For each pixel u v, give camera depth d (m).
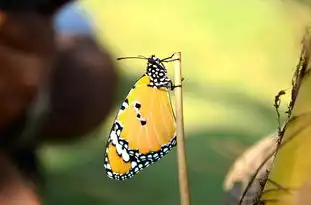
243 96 2.66
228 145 1.98
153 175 1.91
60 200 1.75
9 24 0.80
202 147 2.02
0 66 0.81
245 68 3.07
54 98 1.19
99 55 1.29
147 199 1.81
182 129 0.43
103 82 1.28
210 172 1.87
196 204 1.76
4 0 0.79
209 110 2.42
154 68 0.44
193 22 3.80
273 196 0.39
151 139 0.44
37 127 0.95
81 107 1.23
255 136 2.09
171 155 2.00
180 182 0.43
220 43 3.49
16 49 0.81
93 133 1.34
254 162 0.60
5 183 0.81
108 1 3.99
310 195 0.38
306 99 0.39
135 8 3.93
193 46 3.49
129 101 0.44
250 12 3.72
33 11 0.82
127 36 3.59
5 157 0.86
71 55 1.23
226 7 3.88
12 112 0.84
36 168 1.07
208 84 2.85
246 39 3.48
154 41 3.57
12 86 0.82
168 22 3.82
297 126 0.39
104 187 1.84
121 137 0.45
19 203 0.80
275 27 0.49
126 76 2.32
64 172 1.86
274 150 0.43
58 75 1.21
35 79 0.83
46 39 0.83
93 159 1.93
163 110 0.44
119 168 0.45
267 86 2.79
